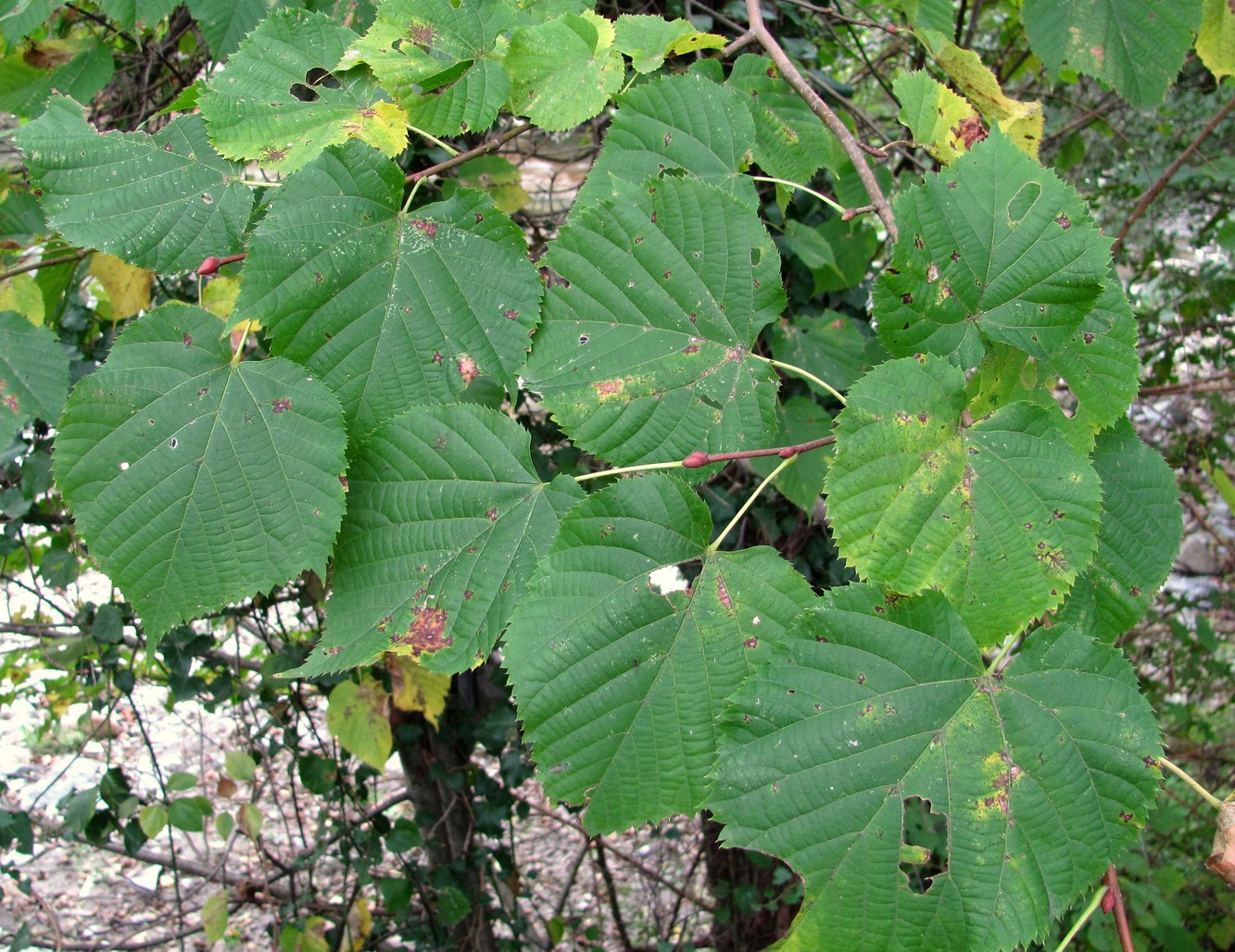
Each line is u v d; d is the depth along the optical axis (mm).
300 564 424
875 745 387
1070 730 390
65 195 455
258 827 1058
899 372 410
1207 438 1457
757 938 1292
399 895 1126
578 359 451
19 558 1102
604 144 513
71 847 1641
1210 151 1226
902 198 433
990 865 382
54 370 508
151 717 1761
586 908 1563
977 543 401
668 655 411
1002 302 432
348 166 454
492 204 456
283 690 1133
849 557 399
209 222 460
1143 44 643
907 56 1081
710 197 456
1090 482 402
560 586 412
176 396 428
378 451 438
